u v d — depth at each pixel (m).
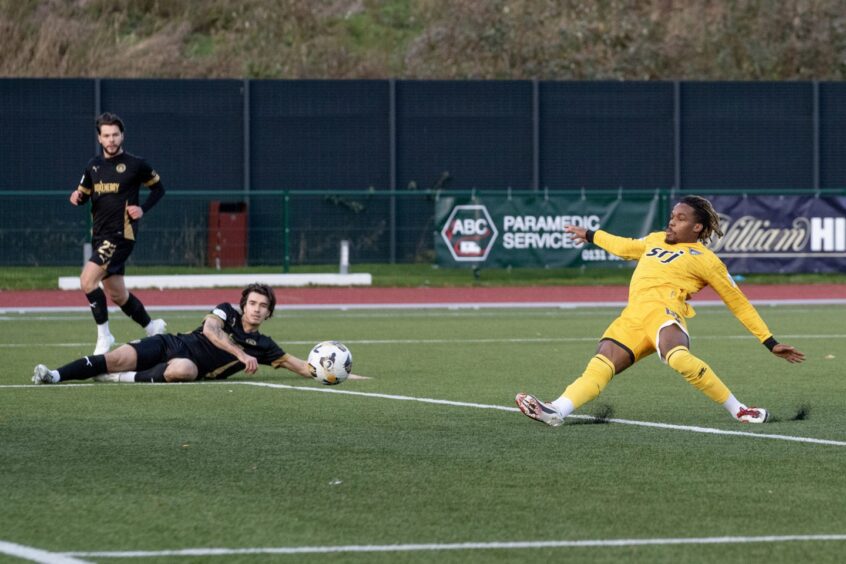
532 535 22.89
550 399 42.47
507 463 29.94
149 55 157.38
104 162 53.81
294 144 125.62
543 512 24.73
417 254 121.00
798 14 159.50
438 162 127.50
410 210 121.19
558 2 163.62
